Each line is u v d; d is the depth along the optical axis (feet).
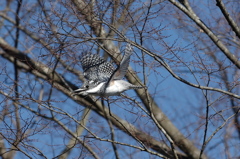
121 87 34.73
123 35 35.76
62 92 45.14
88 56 37.99
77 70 43.09
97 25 38.73
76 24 37.73
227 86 39.34
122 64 32.89
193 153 46.32
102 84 34.58
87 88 34.50
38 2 42.16
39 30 37.50
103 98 39.06
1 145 42.37
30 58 45.19
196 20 41.14
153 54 34.91
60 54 37.09
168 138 36.83
